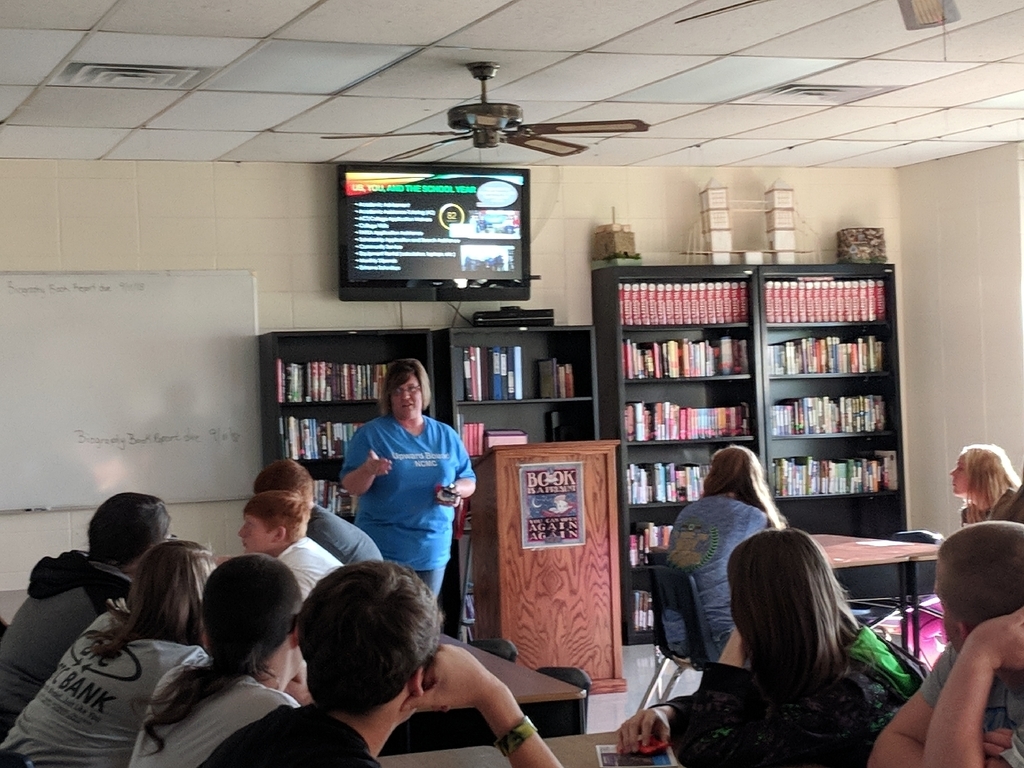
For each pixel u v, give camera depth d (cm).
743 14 427
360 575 160
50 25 406
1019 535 187
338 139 595
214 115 555
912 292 802
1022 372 729
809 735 209
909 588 513
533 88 535
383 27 425
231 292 674
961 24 452
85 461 645
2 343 631
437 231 692
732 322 745
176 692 205
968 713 177
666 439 729
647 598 722
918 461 805
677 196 760
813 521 789
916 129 671
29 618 296
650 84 534
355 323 698
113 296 651
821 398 770
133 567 308
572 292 741
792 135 672
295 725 159
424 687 165
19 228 634
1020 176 721
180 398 663
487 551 553
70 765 238
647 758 226
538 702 296
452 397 680
